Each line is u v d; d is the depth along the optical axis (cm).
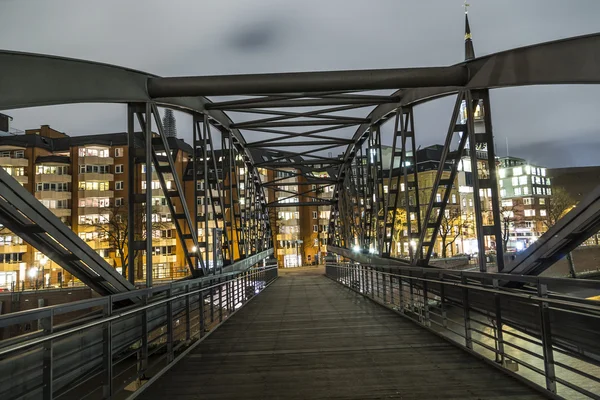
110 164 5531
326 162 2897
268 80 1009
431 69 957
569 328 554
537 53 748
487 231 884
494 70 858
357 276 2189
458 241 6956
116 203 5484
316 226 7625
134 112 984
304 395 560
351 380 620
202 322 1007
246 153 2448
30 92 657
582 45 663
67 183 5409
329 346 859
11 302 3956
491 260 5250
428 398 532
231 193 1848
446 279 885
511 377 607
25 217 616
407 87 993
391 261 1470
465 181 7300
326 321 1191
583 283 436
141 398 566
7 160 5250
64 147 5625
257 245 2969
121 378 1088
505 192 9881
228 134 1873
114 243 4784
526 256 748
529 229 9044
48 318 440
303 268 6712
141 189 5431
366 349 819
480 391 551
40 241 667
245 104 1439
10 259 4931
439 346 830
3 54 618
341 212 3253
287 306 1605
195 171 1326
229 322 1231
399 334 966
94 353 634
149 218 906
